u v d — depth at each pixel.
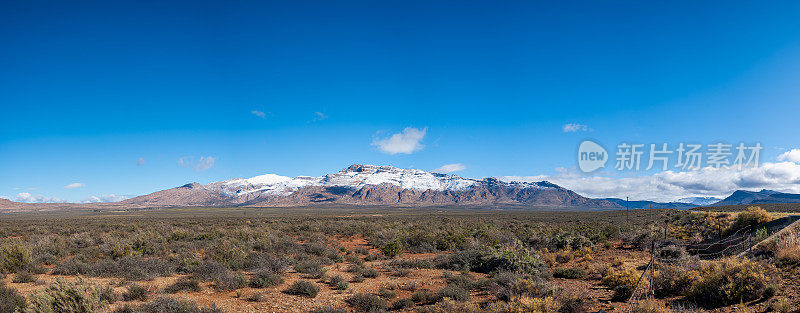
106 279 15.99
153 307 10.65
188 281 14.46
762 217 22.75
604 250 26.66
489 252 19.83
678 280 12.46
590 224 49.16
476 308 11.27
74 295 9.98
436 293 13.44
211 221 68.06
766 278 10.70
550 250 26.44
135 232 36.69
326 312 11.36
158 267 17.36
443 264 20.48
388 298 13.45
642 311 9.89
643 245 26.59
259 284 14.98
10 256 17.88
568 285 15.23
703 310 10.34
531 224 54.22
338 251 27.09
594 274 17.36
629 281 12.71
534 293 12.37
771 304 9.66
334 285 15.45
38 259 20.19
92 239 30.56
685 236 27.94
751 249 16.00
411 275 17.86
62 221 74.94
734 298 10.43
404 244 29.78
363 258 24.77
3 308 9.92
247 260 19.56
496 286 13.83
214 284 15.16
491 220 71.56
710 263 13.76
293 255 22.98
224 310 11.71
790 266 12.46
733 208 56.25
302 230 44.28
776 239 15.32
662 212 68.31
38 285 14.59
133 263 17.59
